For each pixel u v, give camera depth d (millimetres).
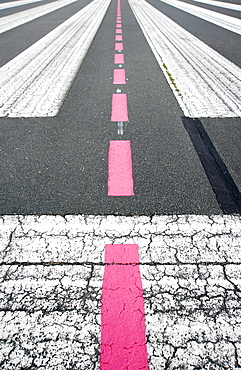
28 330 1604
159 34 9617
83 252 2043
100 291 1797
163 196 2535
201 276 1877
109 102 4441
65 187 2648
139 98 4586
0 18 14297
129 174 2814
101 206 2434
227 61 6582
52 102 4453
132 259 1992
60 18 13594
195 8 17703
